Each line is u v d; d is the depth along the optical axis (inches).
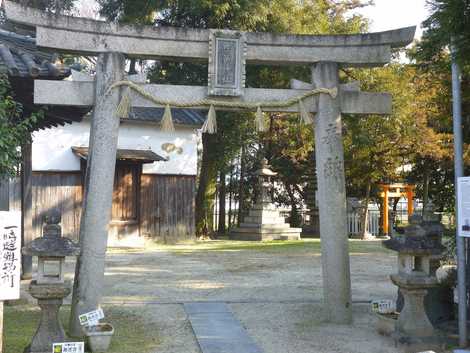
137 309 322.7
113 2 746.2
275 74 775.7
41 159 677.3
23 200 399.5
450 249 335.3
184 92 282.7
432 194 942.4
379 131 810.2
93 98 274.4
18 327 274.2
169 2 695.7
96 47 273.1
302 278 444.8
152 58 286.5
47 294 216.4
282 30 733.3
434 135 784.3
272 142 989.8
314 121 299.0
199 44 284.7
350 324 287.6
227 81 283.0
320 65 293.9
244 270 491.5
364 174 903.1
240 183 1011.3
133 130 748.0
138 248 693.3
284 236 848.9
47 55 305.3
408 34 289.4
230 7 700.7
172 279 437.4
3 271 205.6
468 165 390.9
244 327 280.4
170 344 249.9
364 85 781.3
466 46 241.8
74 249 220.7
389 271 490.3
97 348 235.9
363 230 915.4
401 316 253.1
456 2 233.6
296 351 238.8
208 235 853.2
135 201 733.3
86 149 690.8
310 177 996.6
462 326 247.6
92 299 261.4
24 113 344.2
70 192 691.4
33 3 855.1
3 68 265.3
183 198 779.4
